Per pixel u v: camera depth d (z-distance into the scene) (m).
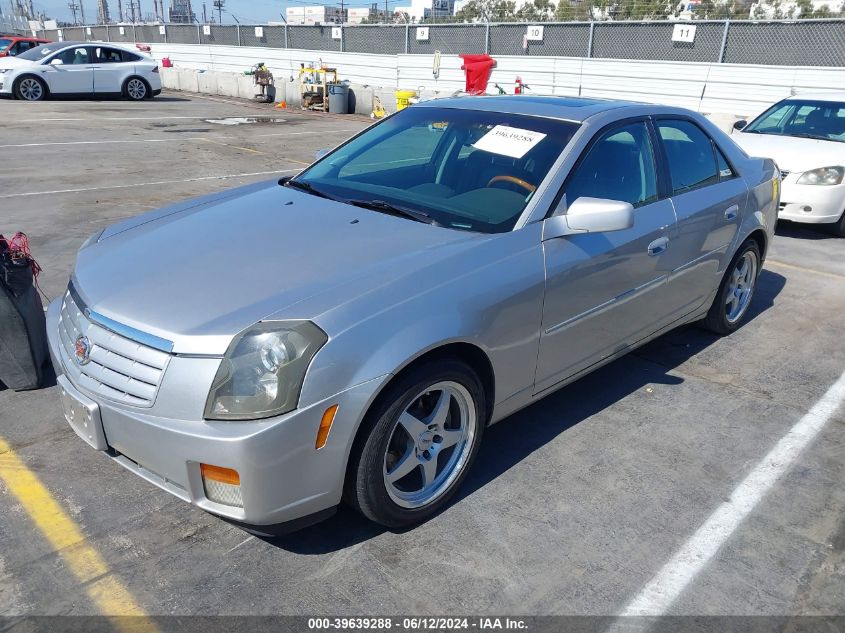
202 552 2.66
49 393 3.78
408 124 3.99
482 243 2.92
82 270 2.97
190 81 25.11
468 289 2.73
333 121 17.50
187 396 2.31
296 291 2.54
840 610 2.49
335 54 22.55
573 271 3.16
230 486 2.32
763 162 4.90
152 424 2.35
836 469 3.35
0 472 3.10
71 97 19.73
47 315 3.11
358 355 2.39
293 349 2.30
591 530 2.86
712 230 4.14
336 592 2.49
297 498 2.39
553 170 3.24
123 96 20.38
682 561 2.70
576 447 3.46
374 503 2.62
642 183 3.69
